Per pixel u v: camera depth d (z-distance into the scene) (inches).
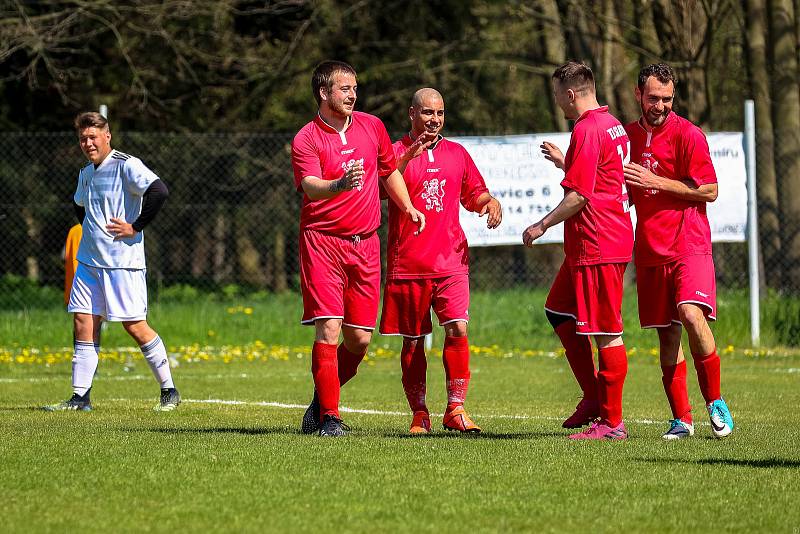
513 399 1471.5
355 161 1019.9
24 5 3405.5
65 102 3275.1
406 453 882.8
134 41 3609.7
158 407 1320.1
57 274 3088.1
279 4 3826.3
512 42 4340.6
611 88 3479.3
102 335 2239.2
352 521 653.3
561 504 701.9
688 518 666.8
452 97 4340.6
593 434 1008.9
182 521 652.1
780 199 2802.7
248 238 3518.7
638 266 1038.4
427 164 1066.7
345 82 1010.1
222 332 2370.8
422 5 4106.8
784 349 2242.9
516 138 2162.9
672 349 1050.1
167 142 2987.2
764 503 708.0
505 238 2164.1
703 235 1021.8
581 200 988.6
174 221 3302.2
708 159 1014.4
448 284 1074.7
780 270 2743.6
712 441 992.2
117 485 754.2
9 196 2982.3
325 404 1026.1
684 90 3056.1
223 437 986.7
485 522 652.7
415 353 1093.1
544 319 2491.4
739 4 3383.4
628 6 3553.2
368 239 1033.5
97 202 1309.1
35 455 873.5
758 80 3132.4
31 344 2251.5
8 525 640.4
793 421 1207.6
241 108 4072.3
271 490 738.2
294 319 2477.9
